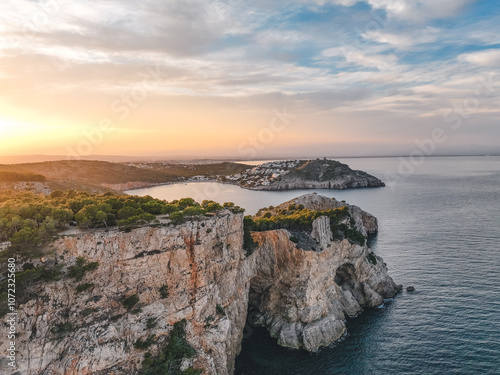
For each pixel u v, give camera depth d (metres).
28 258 37.12
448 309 66.31
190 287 46.12
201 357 43.84
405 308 68.69
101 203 49.38
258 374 52.03
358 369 51.97
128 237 42.03
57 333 35.78
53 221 40.72
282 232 68.06
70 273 38.47
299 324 61.91
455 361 51.47
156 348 41.56
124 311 40.72
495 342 54.84
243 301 59.91
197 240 47.53
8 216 42.09
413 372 50.09
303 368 53.16
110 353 37.78
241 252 59.31
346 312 68.69
